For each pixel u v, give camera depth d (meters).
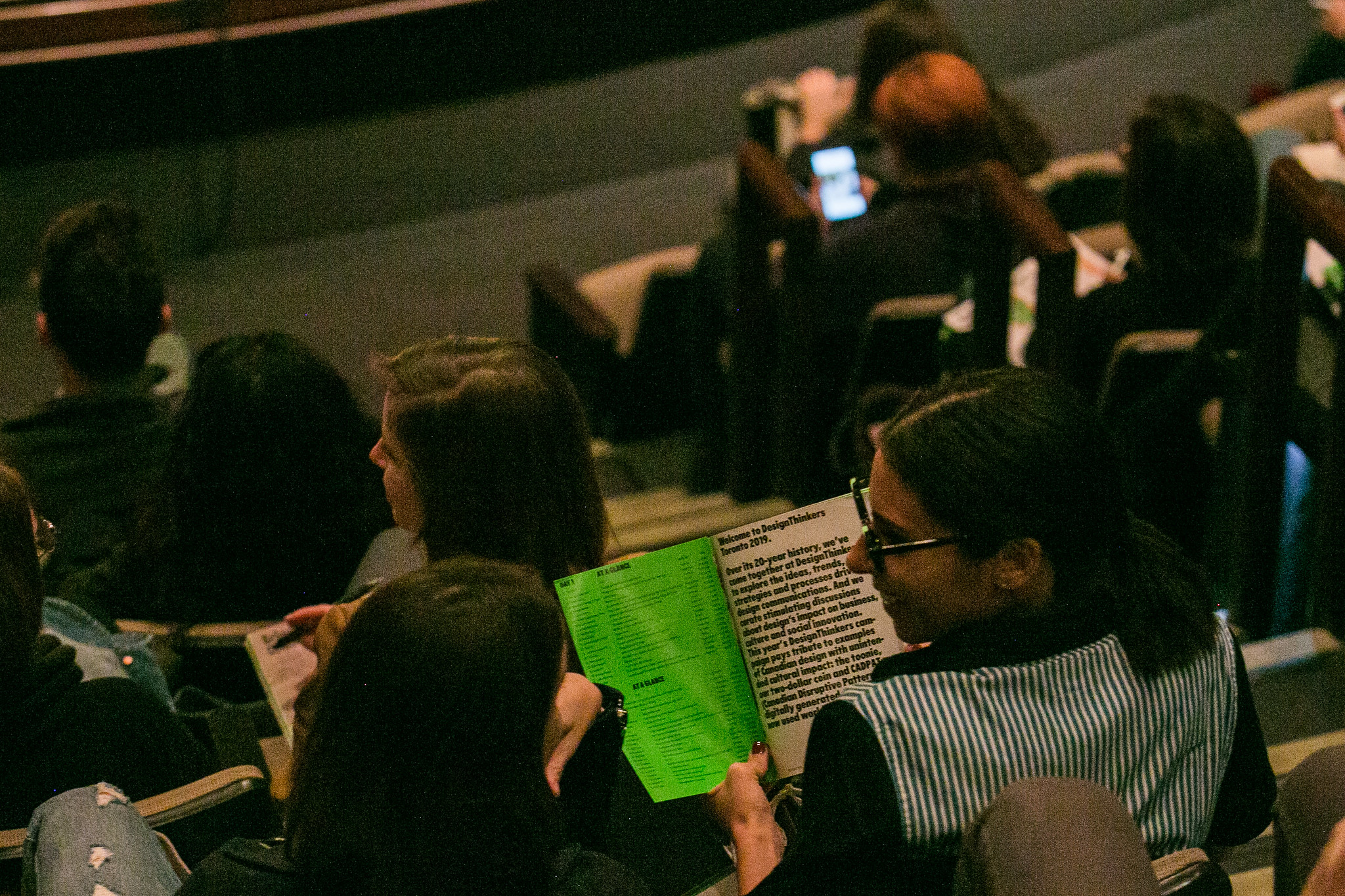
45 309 6.09
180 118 13.01
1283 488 6.37
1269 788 3.13
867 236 7.91
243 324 12.43
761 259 8.38
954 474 2.74
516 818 2.46
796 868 2.67
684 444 10.61
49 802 3.08
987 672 2.72
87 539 5.76
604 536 3.54
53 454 5.82
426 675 2.38
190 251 13.25
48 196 13.03
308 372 4.88
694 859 3.61
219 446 4.83
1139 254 6.67
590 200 14.02
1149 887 2.26
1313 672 5.65
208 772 3.89
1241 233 6.42
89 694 3.62
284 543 4.97
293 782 2.55
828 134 10.15
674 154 14.49
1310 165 7.85
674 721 3.28
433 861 2.43
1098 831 2.32
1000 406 2.78
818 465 8.49
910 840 2.62
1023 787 2.42
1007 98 8.62
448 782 2.41
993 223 6.95
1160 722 2.80
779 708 3.25
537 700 2.47
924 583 2.82
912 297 7.92
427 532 3.40
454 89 13.57
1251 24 14.95
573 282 10.84
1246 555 6.46
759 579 3.23
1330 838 2.63
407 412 3.33
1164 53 14.82
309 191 13.61
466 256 13.25
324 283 12.91
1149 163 6.34
